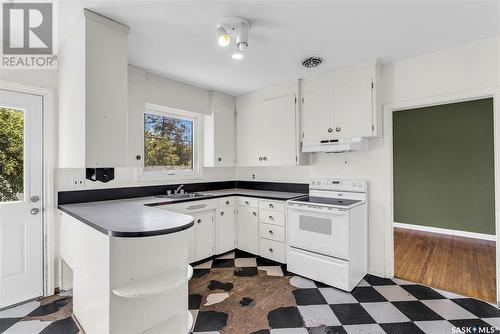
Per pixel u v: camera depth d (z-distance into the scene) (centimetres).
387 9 170
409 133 457
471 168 403
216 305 213
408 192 460
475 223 399
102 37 173
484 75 213
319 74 289
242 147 371
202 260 301
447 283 251
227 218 330
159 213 190
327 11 172
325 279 247
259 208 316
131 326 144
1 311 203
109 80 175
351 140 265
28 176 218
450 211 421
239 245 338
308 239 262
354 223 246
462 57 223
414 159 454
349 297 226
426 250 346
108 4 161
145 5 162
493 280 256
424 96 242
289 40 212
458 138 413
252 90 351
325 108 285
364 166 279
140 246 148
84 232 173
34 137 221
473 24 189
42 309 206
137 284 144
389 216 263
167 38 207
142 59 249
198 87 337
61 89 216
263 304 215
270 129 335
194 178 357
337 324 188
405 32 200
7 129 211
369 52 236
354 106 263
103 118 172
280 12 173
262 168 384
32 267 220
